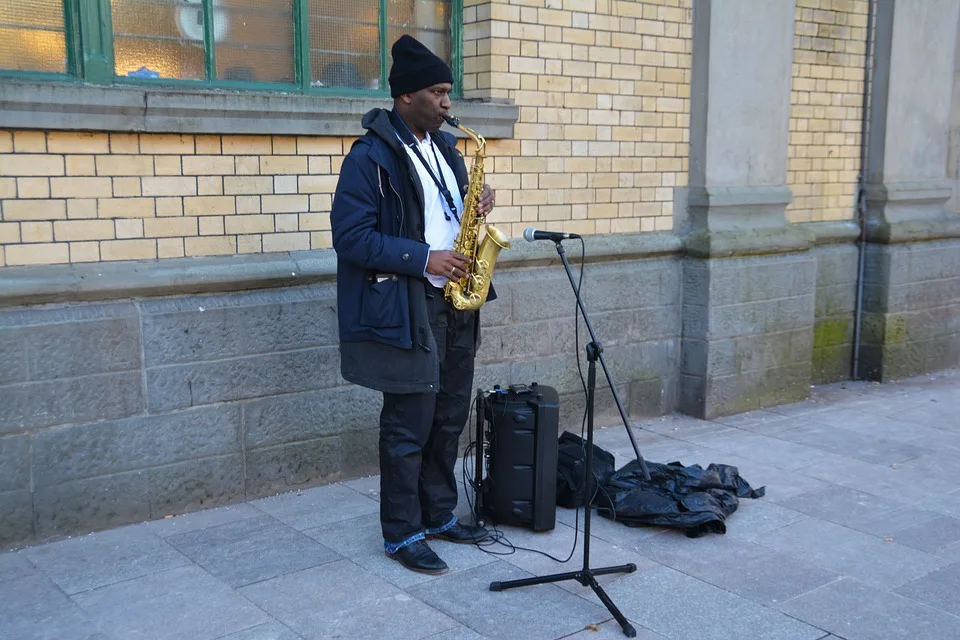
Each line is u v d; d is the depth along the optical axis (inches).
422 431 150.3
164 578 146.4
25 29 156.5
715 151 241.0
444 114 146.1
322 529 167.2
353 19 194.9
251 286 175.0
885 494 191.8
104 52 162.2
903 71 283.7
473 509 171.2
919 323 301.6
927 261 299.1
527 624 133.7
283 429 182.2
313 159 181.8
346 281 145.3
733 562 157.2
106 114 154.8
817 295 283.9
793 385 265.0
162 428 167.9
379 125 143.4
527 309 215.5
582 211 224.4
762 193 249.0
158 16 169.9
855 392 281.4
